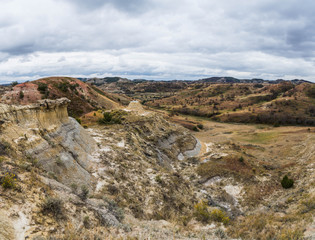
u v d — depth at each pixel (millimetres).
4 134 11945
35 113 16172
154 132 45375
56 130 17594
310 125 121312
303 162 35031
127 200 15094
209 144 56906
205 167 33469
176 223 14102
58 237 6672
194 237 11539
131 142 31766
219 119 150875
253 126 118688
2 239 5426
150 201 16328
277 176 30750
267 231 11977
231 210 21453
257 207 22297
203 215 16281
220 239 11547
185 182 23875
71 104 82125
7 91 78750
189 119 141625
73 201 9500
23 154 11820
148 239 9219
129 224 10461
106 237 8180
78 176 14898
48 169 12789
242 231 12961
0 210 6293
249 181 28609
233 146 55719
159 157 34188
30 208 7188
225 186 28047
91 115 61312
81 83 105625
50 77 97500
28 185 8469
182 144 47875
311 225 10727
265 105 175500
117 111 57312
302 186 22422
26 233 6113
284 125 123375
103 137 30391
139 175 20719
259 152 51250
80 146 20078
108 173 18328
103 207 11078
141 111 59156
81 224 8086
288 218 13398
